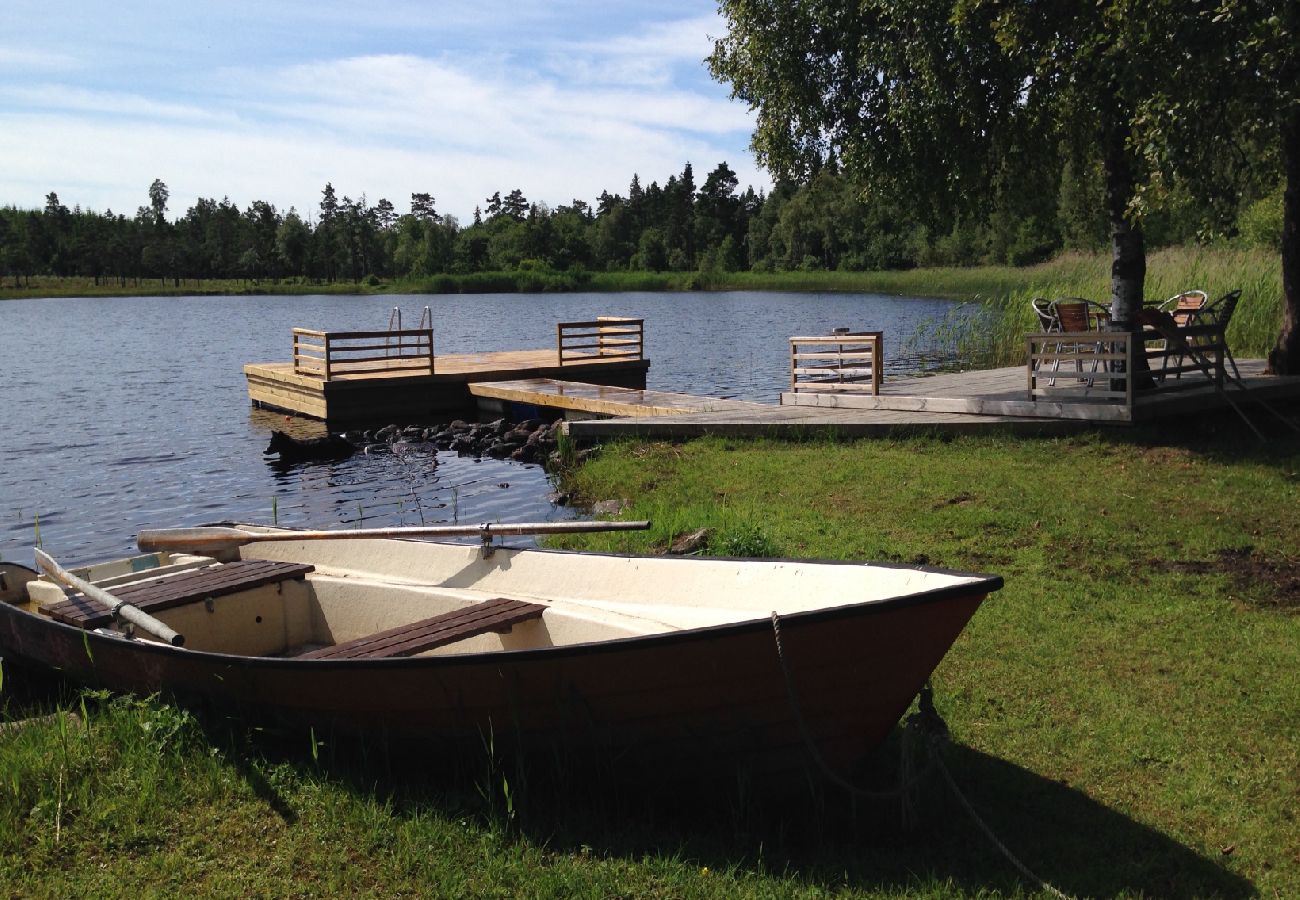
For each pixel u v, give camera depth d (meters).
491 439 17.11
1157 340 12.35
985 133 11.92
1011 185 13.18
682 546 8.64
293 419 20.59
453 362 22.92
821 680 4.15
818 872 3.95
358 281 132.12
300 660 4.62
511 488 13.73
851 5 12.23
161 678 5.23
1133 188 11.28
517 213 159.88
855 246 103.88
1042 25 10.20
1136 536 8.09
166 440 18.31
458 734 4.58
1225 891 3.74
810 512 9.38
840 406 14.14
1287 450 10.27
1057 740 4.90
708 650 4.10
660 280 106.56
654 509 9.90
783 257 114.69
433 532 6.36
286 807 4.45
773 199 122.62
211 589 6.08
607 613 5.40
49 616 6.00
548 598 5.86
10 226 128.50
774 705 4.22
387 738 4.72
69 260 127.06
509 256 128.38
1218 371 11.42
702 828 4.41
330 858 4.06
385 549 6.84
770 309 60.47
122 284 124.94
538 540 9.87
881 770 4.82
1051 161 12.80
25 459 16.62
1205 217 9.99
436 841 4.16
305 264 131.50
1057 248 71.19
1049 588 7.02
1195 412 11.53
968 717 5.19
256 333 49.34
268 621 6.49
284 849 4.14
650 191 151.00
